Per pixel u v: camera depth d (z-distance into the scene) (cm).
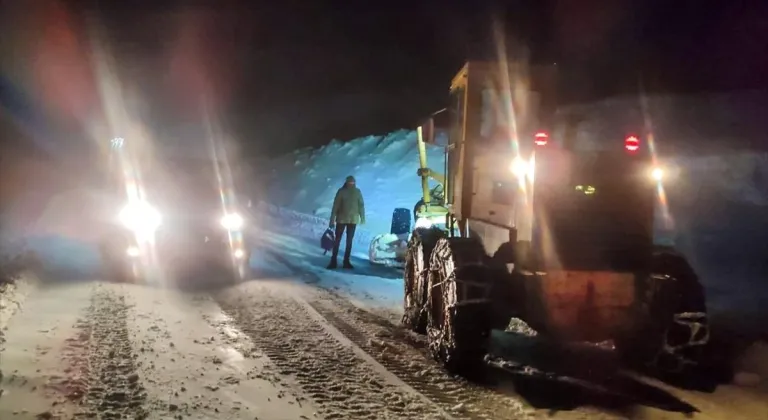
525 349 755
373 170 2123
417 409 554
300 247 1656
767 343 759
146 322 819
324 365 671
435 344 703
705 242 1242
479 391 609
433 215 1117
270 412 536
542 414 556
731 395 613
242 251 1230
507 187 745
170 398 554
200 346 722
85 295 969
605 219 666
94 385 579
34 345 689
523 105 782
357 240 1705
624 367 692
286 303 973
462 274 661
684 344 660
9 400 530
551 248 661
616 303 648
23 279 995
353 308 959
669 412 569
